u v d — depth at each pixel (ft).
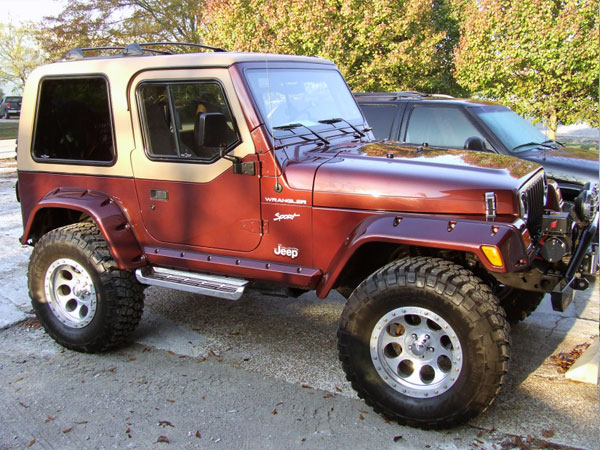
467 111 20.76
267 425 10.93
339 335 10.99
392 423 10.92
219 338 14.88
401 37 41.14
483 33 35.42
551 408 11.24
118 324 13.57
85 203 13.53
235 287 12.48
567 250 10.78
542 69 34.27
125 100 13.15
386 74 40.42
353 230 11.22
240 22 41.93
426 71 41.91
